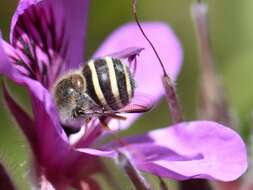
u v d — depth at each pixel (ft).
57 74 0.44
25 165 0.43
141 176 0.38
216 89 0.48
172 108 0.42
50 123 0.42
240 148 0.41
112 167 0.45
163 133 0.45
